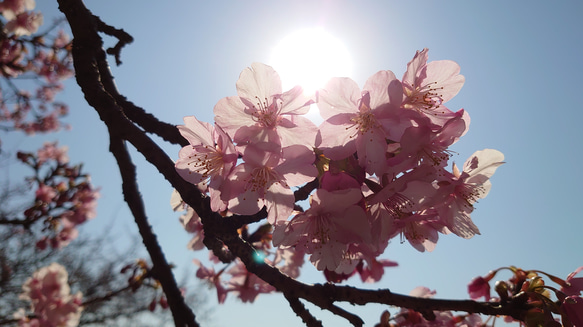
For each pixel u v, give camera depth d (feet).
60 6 0.67
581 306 0.50
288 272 1.04
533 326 0.51
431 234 0.56
